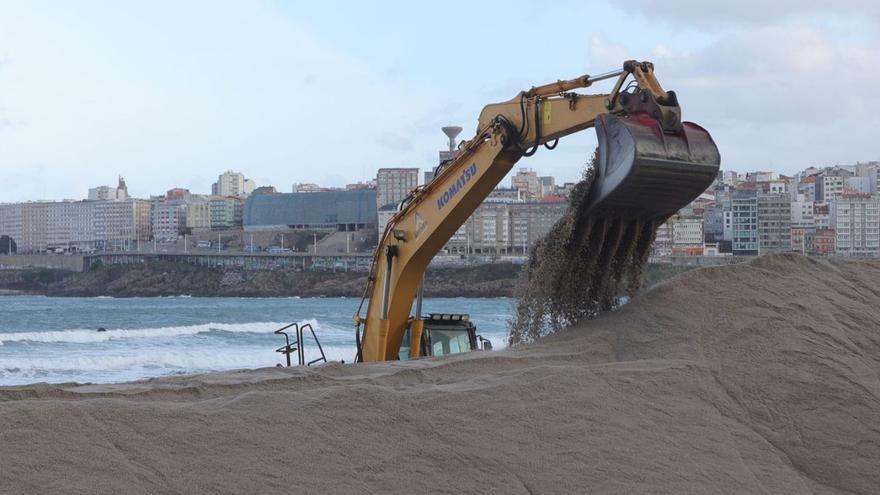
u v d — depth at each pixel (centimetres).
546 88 1412
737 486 902
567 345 1265
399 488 805
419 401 949
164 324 8656
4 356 4331
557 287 1394
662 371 1108
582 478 866
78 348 4875
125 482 742
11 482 714
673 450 943
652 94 1274
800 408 1068
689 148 1262
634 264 1425
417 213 1605
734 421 1038
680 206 1319
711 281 1411
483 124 1510
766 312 1296
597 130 1291
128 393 966
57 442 774
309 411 894
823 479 963
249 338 5784
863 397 1084
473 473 845
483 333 6284
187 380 1095
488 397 978
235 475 779
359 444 856
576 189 1362
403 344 1681
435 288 18325
